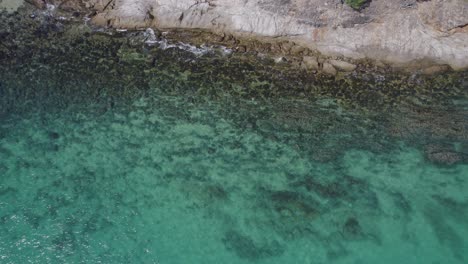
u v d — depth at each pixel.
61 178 18.34
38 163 18.80
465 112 21.48
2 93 21.42
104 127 20.38
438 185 18.58
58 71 22.56
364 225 17.22
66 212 17.23
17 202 17.44
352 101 22.00
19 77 22.16
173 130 20.44
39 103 21.16
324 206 17.81
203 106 21.56
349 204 17.89
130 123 20.62
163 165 19.02
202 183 18.45
